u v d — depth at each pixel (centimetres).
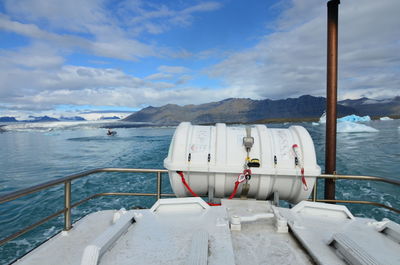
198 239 180
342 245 168
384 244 186
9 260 641
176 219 231
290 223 229
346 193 1110
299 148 330
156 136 7400
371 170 1823
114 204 1001
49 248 223
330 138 477
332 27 466
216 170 322
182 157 331
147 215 240
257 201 313
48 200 1111
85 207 968
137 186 1290
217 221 221
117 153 3200
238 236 220
